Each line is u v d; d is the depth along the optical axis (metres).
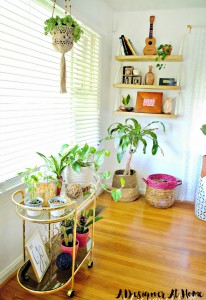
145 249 2.06
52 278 1.53
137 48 3.02
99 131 3.05
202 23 2.74
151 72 2.94
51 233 2.00
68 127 2.31
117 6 2.83
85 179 1.74
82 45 2.41
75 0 2.13
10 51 1.54
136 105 3.04
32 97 1.79
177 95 2.95
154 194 2.85
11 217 1.66
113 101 3.24
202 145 2.88
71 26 1.52
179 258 1.96
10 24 1.53
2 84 1.52
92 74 2.70
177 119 3.00
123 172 3.24
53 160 1.68
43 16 1.82
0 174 1.56
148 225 2.46
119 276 1.73
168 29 2.86
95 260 1.89
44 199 1.49
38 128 1.89
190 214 2.75
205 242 2.20
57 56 2.00
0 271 1.62
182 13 2.78
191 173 3.00
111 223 2.47
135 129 2.78
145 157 3.23
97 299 1.53
